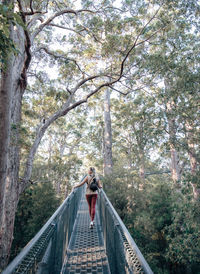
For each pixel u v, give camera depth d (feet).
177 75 29.89
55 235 9.59
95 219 25.45
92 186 19.88
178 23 29.22
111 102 77.51
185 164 65.98
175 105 33.14
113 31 29.27
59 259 10.79
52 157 74.28
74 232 19.85
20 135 24.41
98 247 15.81
